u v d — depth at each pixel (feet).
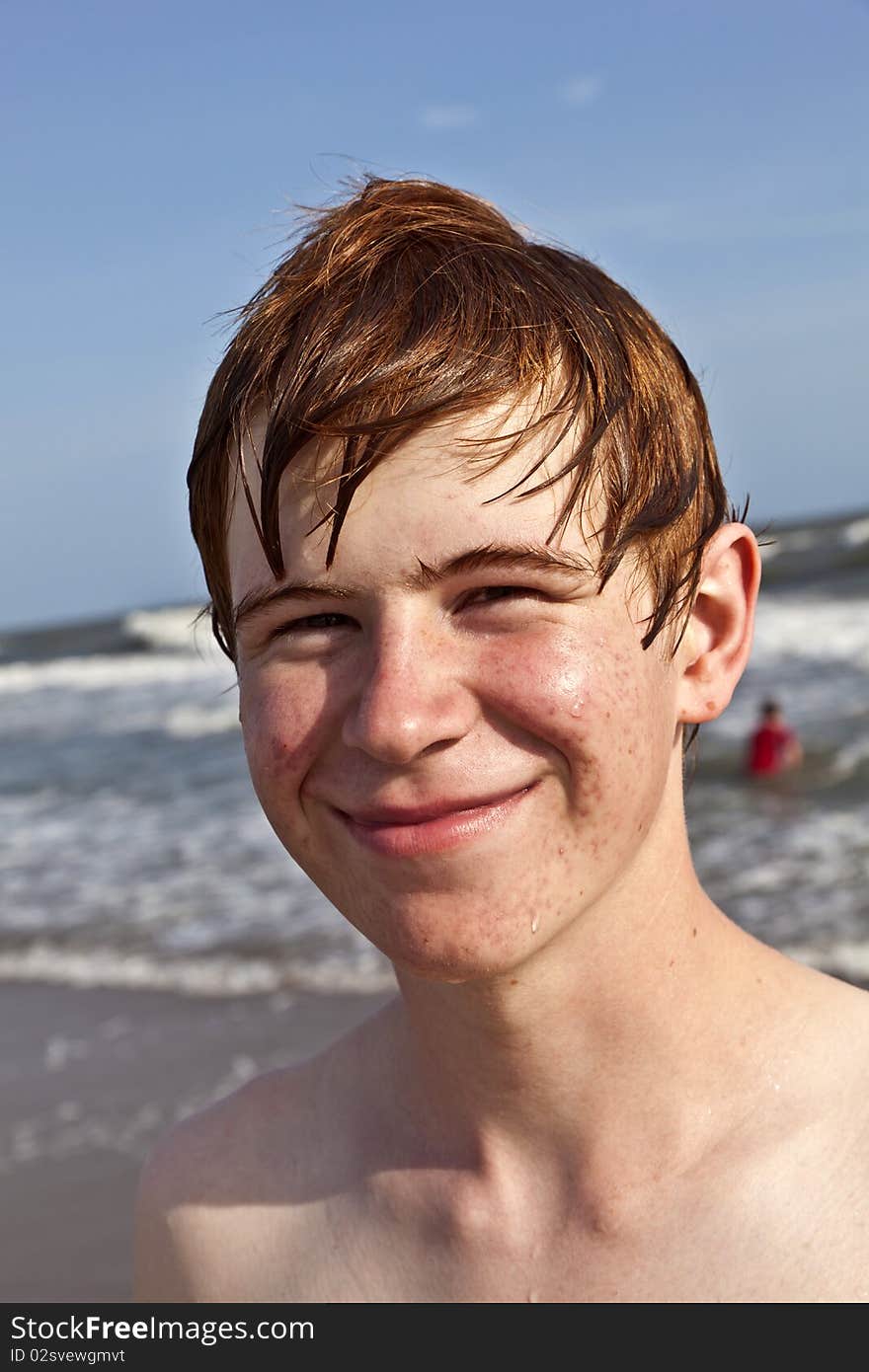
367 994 22.45
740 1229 4.17
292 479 3.85
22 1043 21.97
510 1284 4.40
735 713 53.26
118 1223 14.84
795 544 125.39
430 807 3.76
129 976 24.94
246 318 4.45
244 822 39.63
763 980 4.58
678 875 4.38
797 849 30.83
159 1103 18.51
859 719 48.37
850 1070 4.40
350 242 4.26
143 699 86.38
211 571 4.59
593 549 3.84
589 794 3.82
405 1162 4.77
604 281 4.43
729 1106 4.34
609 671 3.85
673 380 4.46
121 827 41.57
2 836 42.45
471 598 3.79
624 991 4.23
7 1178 16.60
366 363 3.83
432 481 3.71
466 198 4.70
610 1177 4.34
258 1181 5.18
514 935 3.80
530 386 3.84
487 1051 4.35
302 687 3.95
